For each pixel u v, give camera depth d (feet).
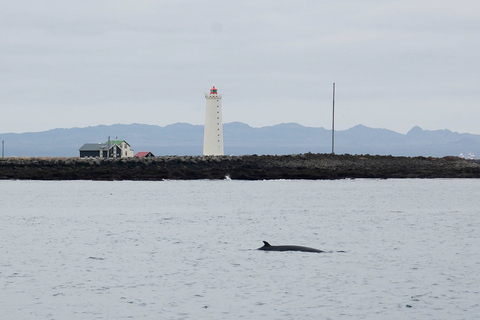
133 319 345.31
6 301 379.14
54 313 355.77
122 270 464.24
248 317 347.36
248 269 464.65
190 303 373.81
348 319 343.87
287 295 390.63
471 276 440.86
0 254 536.42
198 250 553.64
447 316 348.18
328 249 561.84
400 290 401.49
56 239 633.20
